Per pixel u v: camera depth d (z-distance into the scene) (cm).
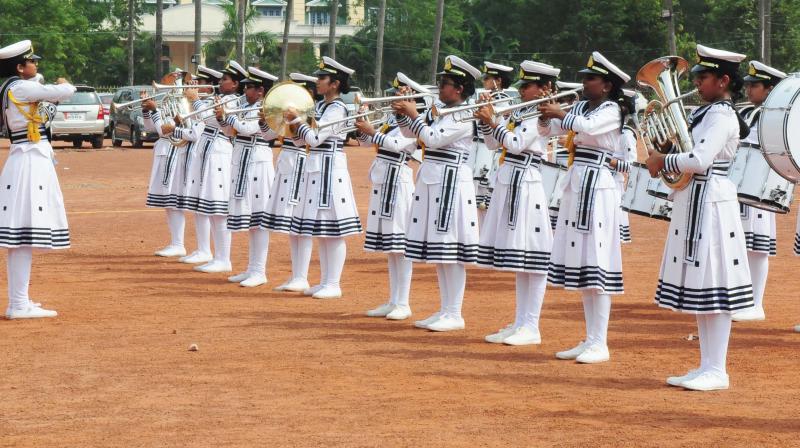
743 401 1210
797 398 1225
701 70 1246
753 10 9838
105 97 6700
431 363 1392
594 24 9769
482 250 1558
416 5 10612
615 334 1603
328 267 1919
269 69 10312
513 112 1570
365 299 1898
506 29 10500
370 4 11600
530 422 1118
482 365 1386
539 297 1533
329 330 1611
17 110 1656
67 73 10212
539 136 1520
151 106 2259
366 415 1142
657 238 2739
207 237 2317
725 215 1251
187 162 2295
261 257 2053
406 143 1698
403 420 1124
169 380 1292
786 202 1593
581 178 1404
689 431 1089
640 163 1873
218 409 1165
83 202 3478
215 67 10256
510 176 1527
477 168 2212
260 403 1190
